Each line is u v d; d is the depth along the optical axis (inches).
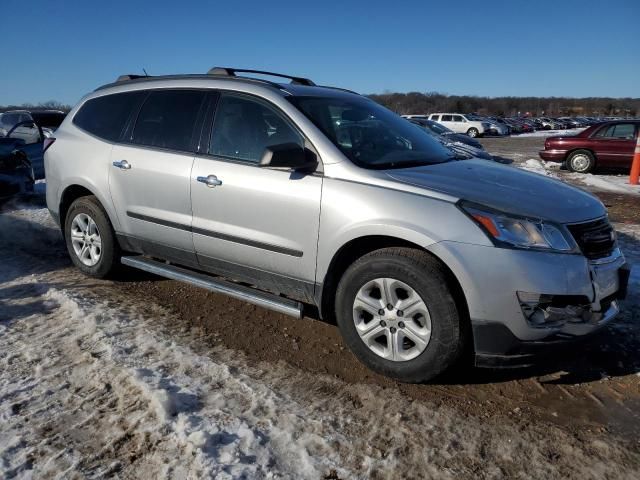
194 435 103.3
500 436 108.5
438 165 145.3
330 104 155.9
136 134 174.7
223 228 149.8
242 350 142.3
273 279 146.0
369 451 102.6
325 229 131.3
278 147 131.9
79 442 102.9
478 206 118.9
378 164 137.6
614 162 562.9
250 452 100.5
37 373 126.5
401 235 120.8
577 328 117.6
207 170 152.3
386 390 124.4
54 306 165.6
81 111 196.9
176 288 185.3
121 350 137.7
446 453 102.8
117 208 176.1
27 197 312.3
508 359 117.6
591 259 121.5
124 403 115.1
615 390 126.3
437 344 119.0
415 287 120.3
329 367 134.8
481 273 114.0
